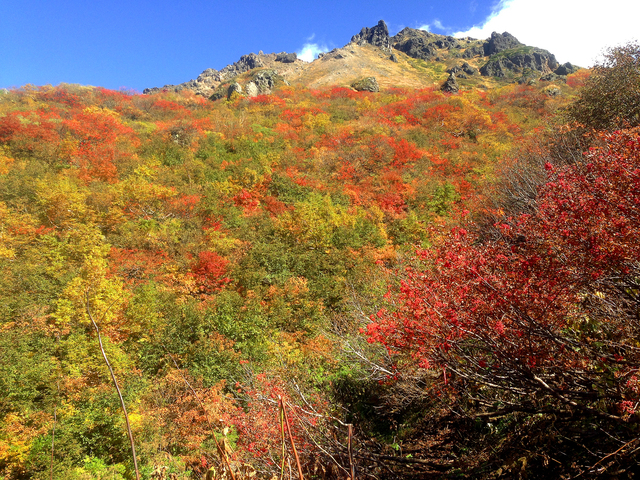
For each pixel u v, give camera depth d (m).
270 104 40.34
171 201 18.20
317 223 16.39
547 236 3.17
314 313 11.88
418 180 20.98
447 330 3.24
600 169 3.21
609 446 2.77
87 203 17.39
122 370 9.62
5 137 22.34
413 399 5.27
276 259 14.53
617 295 3.26
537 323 2.93
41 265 13.15
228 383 9.25
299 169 23.19
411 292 3.53
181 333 10.95
